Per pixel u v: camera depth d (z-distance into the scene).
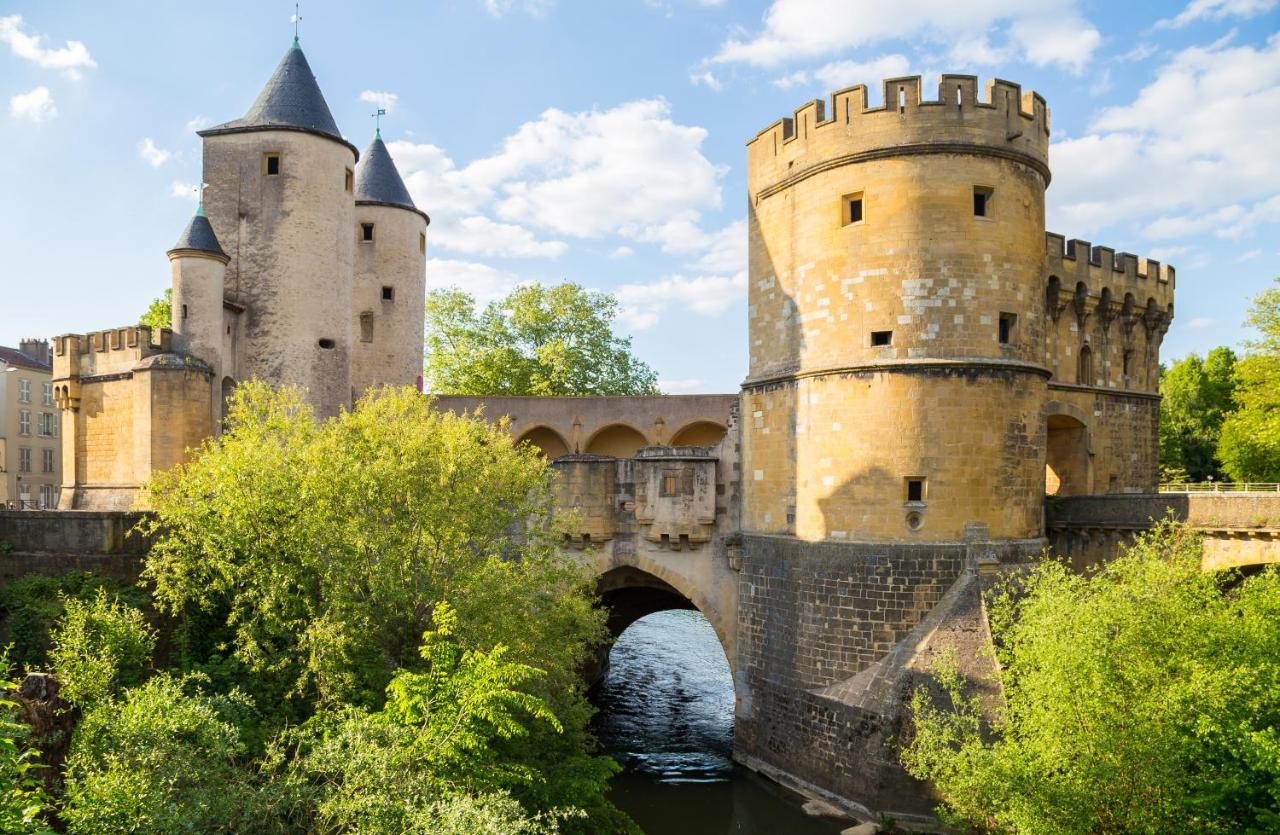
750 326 31.00
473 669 16.23
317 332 36.44
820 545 26.81
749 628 29.86
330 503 20.31
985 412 25.50
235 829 13.27
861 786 24.17
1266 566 25.59
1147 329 37.75
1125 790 16.02
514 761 18.86
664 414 45.47
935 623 24.50
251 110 37.19
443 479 20.73
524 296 61.47
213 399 32.94
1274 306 39.84
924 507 25.39
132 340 33.44
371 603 20.42
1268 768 15.35
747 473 30.53
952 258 25.64
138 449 32.03
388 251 47.00
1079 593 19.14
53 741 14.53
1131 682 17.08
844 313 26.69
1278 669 17.12
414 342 48.06
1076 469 34.84
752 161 30.81
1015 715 20.11
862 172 26.42
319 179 36.66
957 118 25.77
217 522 20.78
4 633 23.25
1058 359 33.84
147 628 20.42
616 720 35.97
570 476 31.59
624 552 31.78
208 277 33.09
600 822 20.28
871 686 24.80
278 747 16.47
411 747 14.61
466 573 20.38
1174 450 63.53
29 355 65.50
